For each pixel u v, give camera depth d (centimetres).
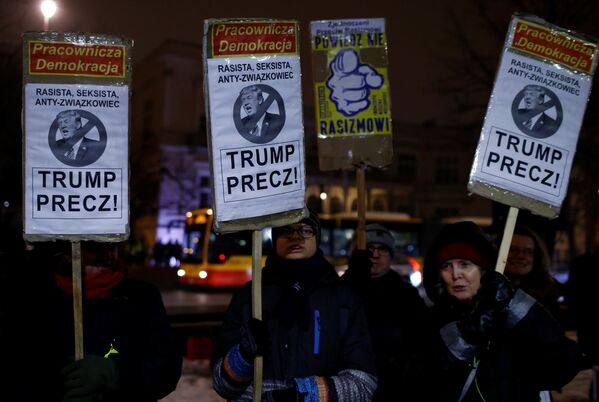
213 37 290
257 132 290
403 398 281
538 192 285
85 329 279
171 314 1268
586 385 745
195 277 2111
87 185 282
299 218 289
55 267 293
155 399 281
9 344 277
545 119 288
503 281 255
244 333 264
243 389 274
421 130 5738
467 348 254
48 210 278
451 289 288
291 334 280
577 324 462
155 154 4216
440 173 5772
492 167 286
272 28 295
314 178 4703
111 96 288
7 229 304
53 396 275
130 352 282
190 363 891
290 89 294
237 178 286
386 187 5366
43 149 280
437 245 297
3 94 1616
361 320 290
